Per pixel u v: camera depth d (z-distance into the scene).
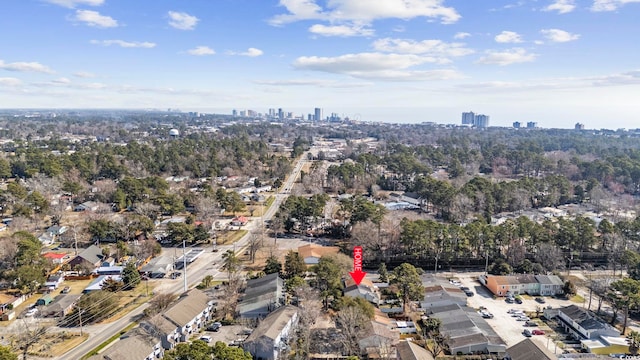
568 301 76.94
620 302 64.38
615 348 58.47
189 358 44.03
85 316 65.69
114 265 89.69
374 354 56.94
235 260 83.69
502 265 85.50
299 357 54.81
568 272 88.25
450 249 90.12
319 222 120.25
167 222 115.94
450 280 85.81
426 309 70.81
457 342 59.22
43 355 55.84
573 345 60.88
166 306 66.19
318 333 62.59
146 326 58.38
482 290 81.50
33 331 60.00
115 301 70.25
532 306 74.69
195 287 79.31
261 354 54.84
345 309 60.91
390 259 94.00
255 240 97.25
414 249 92.75
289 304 68.56
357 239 96.19
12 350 56.22
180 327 59.25
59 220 113.69
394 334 60.06
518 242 92.75
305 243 106.50
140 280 81.81
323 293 69.00
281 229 116.69
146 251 93.38
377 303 71.94
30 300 72.94
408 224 92.00
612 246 94.06
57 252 95.31
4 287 76.62
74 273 84.81
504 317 70.00
